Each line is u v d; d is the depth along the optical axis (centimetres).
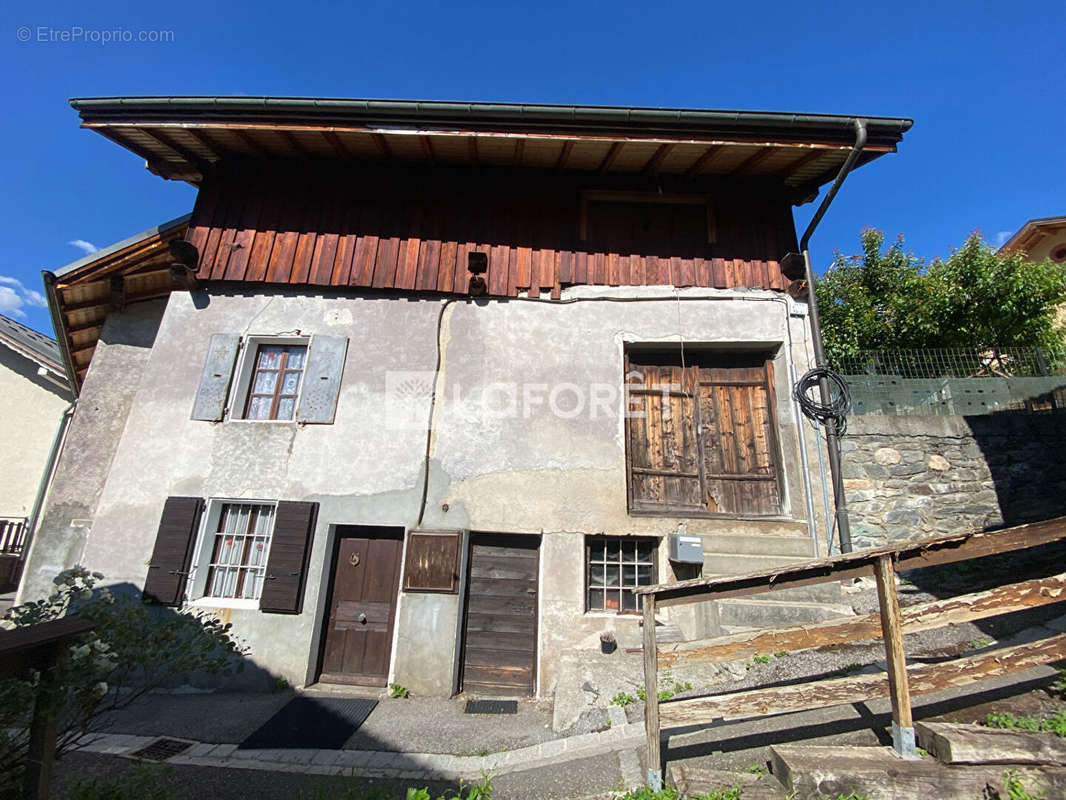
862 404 613
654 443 599
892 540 546
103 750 370
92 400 664
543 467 568
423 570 535
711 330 607
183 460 577
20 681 236
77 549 610
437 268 630
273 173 668
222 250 636
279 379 625
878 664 417
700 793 281
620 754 346
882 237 1050
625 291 626
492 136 585
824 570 316
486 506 557
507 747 387
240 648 519
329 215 652
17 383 1107
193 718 438
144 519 560
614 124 575
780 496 578
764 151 596
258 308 630
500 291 623
